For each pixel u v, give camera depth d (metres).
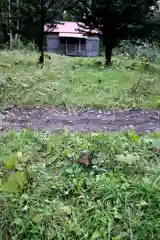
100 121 3.47
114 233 1.66
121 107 4.12
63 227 1.69
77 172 2.11
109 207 1.81
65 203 1.85
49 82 5.23
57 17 8.01
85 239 1.64
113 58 8.97
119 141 2.54
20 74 5.61
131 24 7.36
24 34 8.27
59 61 7.82
